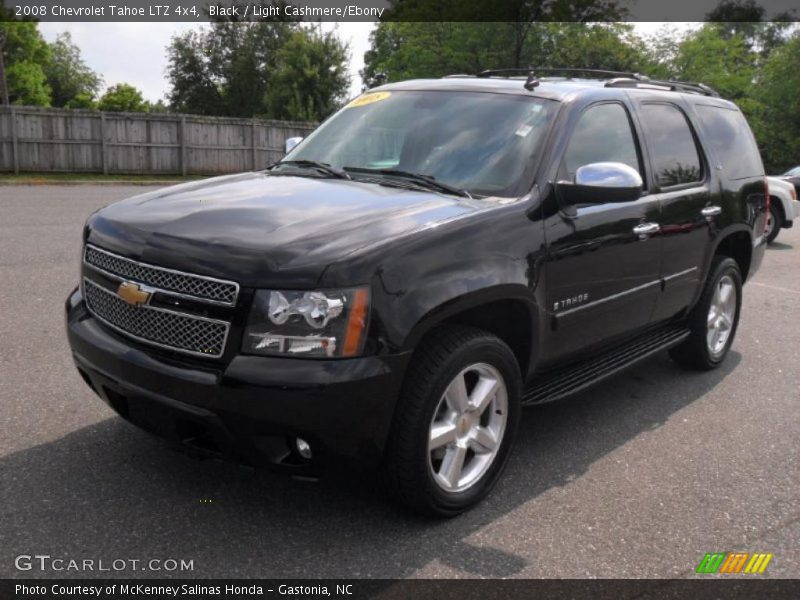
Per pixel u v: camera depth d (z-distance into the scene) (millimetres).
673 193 4855
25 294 6922
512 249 3521
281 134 28375
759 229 6148
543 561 3178
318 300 2898
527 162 3871
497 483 3838
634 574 3125
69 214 12773
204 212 3398
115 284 3293
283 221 3254
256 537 3215
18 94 55188
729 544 3396
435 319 3133
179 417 3059
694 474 4082
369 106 4672
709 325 5668
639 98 4844
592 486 3881
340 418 2932
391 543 3229
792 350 6590
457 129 4164
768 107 47812
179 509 3393
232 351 2965
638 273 4512
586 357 4453
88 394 4633
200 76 65062
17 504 3354
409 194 3707
